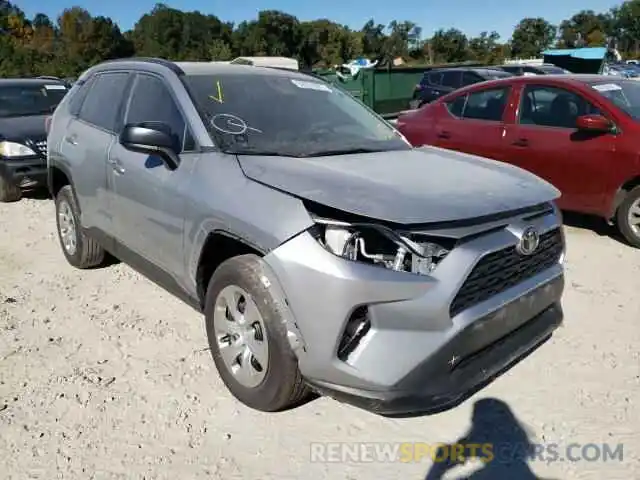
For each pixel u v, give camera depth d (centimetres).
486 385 340
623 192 578
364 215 257
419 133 762
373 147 386
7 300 464
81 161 463
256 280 285
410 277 256
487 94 698
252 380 307
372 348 259
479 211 269
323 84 458
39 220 718
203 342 393
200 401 326
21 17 8338
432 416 314
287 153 343
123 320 427
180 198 339
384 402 257
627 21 8994
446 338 261
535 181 332
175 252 353
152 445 291
